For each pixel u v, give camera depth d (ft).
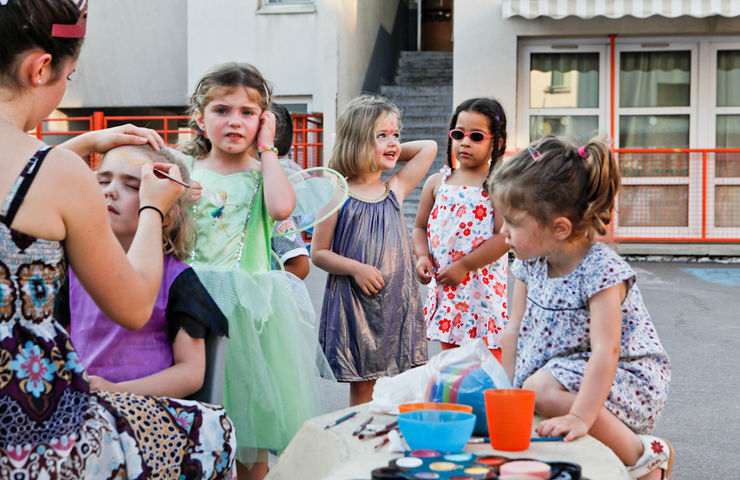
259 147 9.60
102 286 5.65
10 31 5.19
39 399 5.12
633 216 36.65
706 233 36.35
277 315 8.90
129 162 7.21
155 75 48.73
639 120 36.96
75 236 5.40
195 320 7.10
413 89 47.60
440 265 13.12
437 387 5.88
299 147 43.50
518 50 37.14
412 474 4.42
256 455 8.97
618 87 36.88
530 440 5.46
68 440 5.25
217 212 9.27
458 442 5.03
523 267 7.54
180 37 48.26
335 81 39.40
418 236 14.01
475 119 13.08
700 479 10.38
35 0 5.28
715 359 17.38
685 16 35.35
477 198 12.89
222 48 44.21
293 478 5.64
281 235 10.68
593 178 6.57
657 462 6.72
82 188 5.35
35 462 5.08
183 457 6.10
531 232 6.66
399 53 56.49
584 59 36.91
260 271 9.38
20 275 5.09
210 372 7.27
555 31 36.09
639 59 36.73
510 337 7.70
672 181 36.29
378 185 11.96
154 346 7.17
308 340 9.48
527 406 5.25
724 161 36.22
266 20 43.73
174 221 7.34
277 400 8.75
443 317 12.92
